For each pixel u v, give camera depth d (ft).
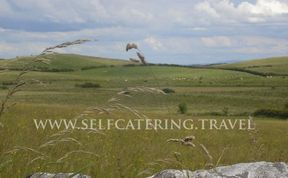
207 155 10.97
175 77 603.26
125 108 10.43
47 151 27.86
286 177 18.80
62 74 627.87
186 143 10.68
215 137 82.48
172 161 13.24
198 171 19.10
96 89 456.04
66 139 12.01
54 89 436.35
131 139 56.18
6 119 55.72
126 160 30.53
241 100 408.26
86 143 38.86
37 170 20.86
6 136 33.88
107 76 641.81
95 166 23.18
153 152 42.78
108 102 10.43
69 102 338.13
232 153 51.24
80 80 565.12
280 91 499.10
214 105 367.25
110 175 22.35
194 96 401.70
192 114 233.14
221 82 602.03
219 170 19.11
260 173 19.02
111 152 36.32
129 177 22.54
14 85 11.09
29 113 76.23
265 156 47.19
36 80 11.04
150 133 67.56
